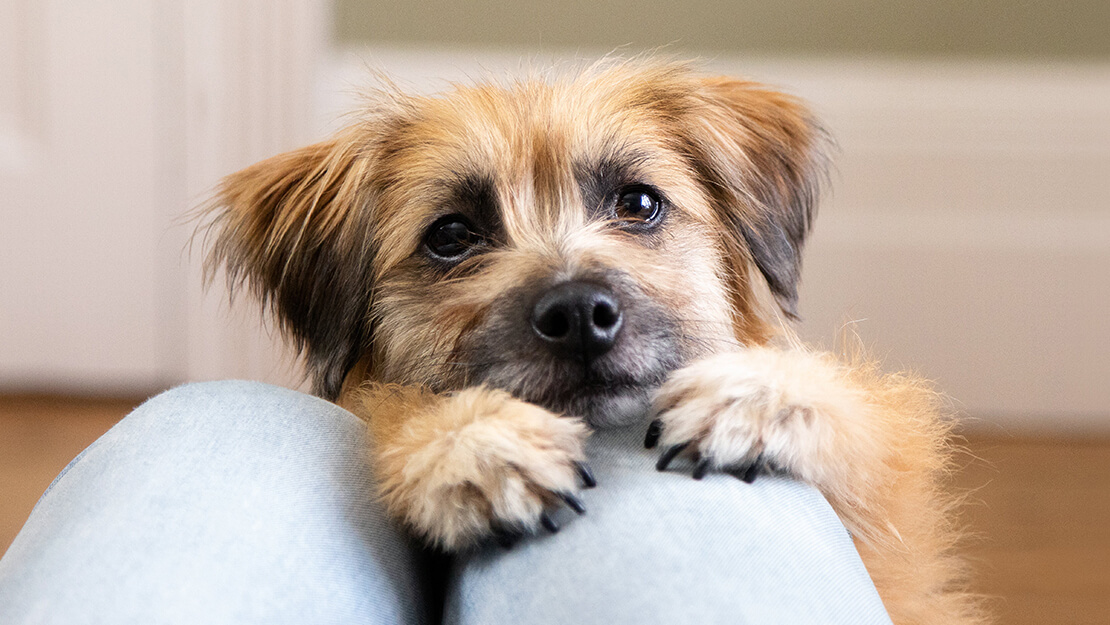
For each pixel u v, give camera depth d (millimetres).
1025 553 2652
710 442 1034
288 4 3266
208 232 1977
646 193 1611
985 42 3309
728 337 1590
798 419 1077
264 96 3346
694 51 3336
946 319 3416
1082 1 3254
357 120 1748
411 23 3334
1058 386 3432
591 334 1276
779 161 1865
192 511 869
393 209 1633
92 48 3312
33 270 3461
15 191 3402
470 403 1094
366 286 1662
